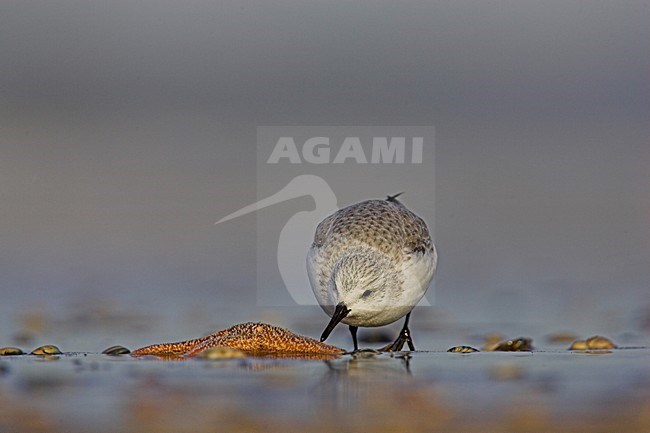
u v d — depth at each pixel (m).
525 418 12.85
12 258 24.17
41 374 15.02
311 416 12.90
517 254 24.88
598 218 27.30
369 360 16.14
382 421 12.81
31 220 26.81
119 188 29.20
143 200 28.22
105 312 20.31
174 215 27.25
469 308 20.97
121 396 13.84
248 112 34.78
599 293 21.75
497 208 27.91
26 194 28.47
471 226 26.62
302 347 16.75
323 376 14.95
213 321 19.91
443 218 27.14
